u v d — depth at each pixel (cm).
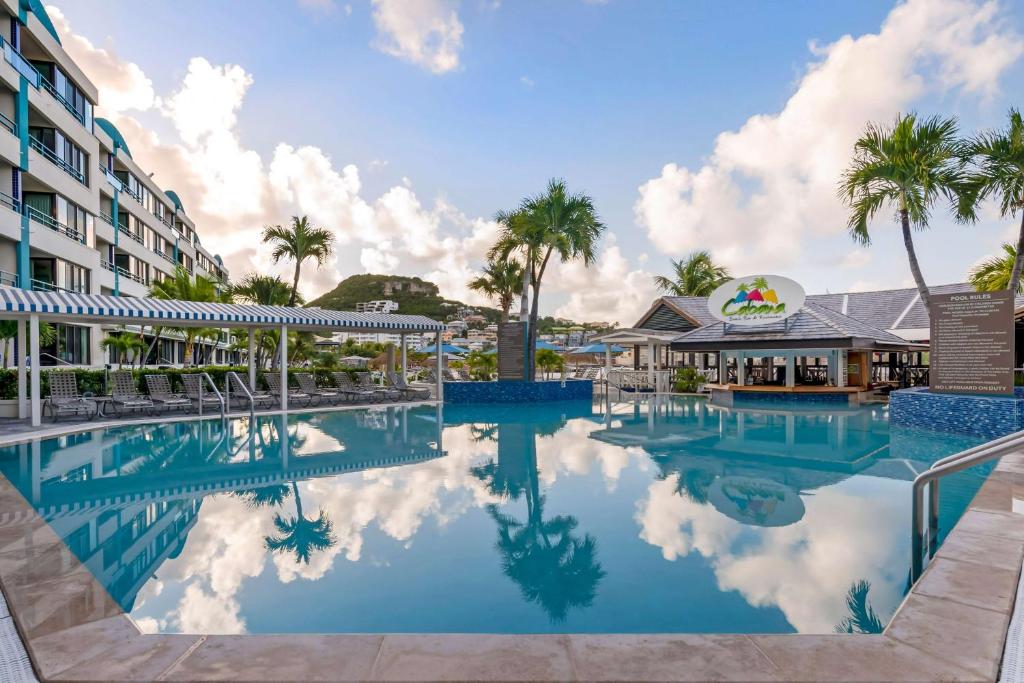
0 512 593
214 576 451
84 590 372
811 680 254
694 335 2408
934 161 1594
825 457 970
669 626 366
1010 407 1114
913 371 2523
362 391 2039
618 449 1060
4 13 2156
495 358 2917
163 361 4531
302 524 586
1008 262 2177
